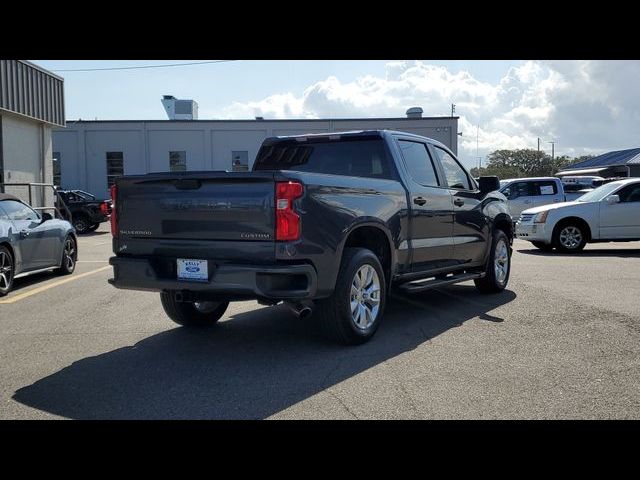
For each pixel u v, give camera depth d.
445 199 7.16
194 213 5.22
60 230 10.66
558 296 8.20
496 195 8.66
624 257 13.20
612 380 4.61
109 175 41.22
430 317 6.99
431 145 7.39
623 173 53.12
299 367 5.04
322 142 7.02
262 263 4.92
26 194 20.62
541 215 14.54
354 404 4.16
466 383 4.57
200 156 41.09
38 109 20.92
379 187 5.97
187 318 6.43
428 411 4.02
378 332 6.26
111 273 11.15
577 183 27.64
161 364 5.19
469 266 7.85
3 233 8.70
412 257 6.54
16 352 5.62
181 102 45.88
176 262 5.32
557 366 4.98
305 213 4.97
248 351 5.58
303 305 5.17
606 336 5.96
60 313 7.45
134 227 5.60
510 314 7.09
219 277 5.00
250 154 41.12
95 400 4.31
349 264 5.50
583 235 14.27
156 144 41.06
